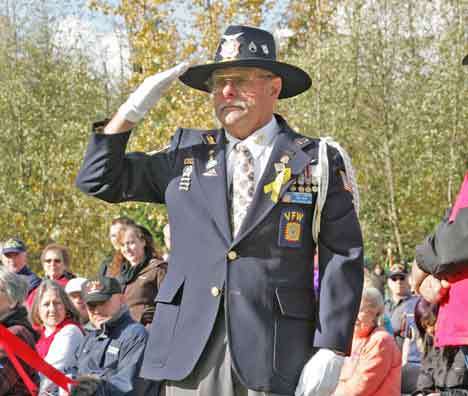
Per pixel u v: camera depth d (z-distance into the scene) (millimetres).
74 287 8492
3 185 24062
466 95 24797
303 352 3865
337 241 3969
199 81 4230
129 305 8391
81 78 26141
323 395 3771
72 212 23375
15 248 9750
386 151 25062
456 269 4293
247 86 4012
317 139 4109
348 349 3840
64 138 24344
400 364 7039
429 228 25422
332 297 3877
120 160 4035
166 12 24016
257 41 4086
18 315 6383
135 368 6379
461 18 24906
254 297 3834
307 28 26938
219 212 3941
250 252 3873
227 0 23922
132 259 8508
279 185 3955
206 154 4090
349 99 25047
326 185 3979
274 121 4121
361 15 25438
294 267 3908
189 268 3945
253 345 3797
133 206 21172
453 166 24594
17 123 24797
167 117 22094
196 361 3814
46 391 6523
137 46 24047
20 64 25969
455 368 5250
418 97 25250
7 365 5914
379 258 25328
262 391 3783
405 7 25266
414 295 9875
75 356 6945
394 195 25469
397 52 25344
